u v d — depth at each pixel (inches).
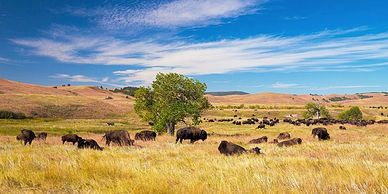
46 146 922.7
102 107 5083.7
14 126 2527.1
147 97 1918.1
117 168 387.2
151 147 882.1
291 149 780.0
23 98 4712.1
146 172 360.2
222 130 2356.1
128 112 5182.1
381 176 298.5
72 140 1170.6
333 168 374.6
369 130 1876.2
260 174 336.8
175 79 1838.1
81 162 420.5
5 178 345.1
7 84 7741.1
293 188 270.1
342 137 1366.9
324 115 4109.3
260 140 1195.3
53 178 346.9
